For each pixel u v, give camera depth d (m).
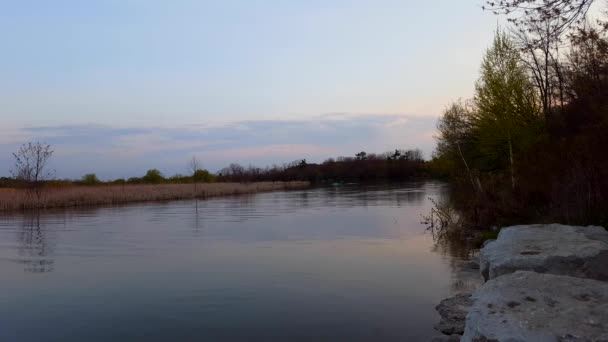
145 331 7.14
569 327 4.11
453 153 35.25
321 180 101.19
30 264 12.23
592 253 6.39
